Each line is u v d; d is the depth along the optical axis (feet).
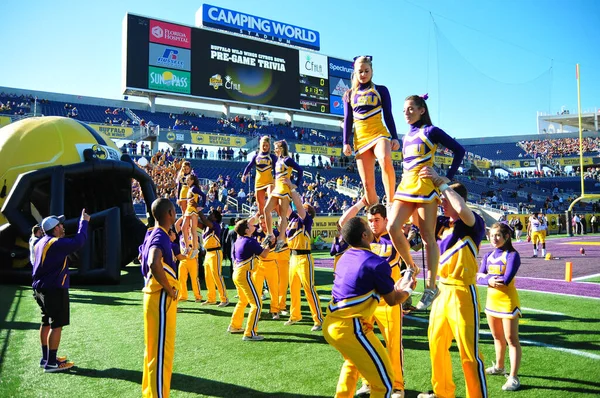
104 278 39.09
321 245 80.59
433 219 11.43
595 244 79.15
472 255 12.23
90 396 14.29
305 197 94.48
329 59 136.05
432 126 11.75
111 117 116.88
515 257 14.98
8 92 111.96
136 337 21.44
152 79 106.32
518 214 112.27
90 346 19.94
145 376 12.78
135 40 104.58
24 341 20.79
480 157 193.57
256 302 21.12
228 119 130.93
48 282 16.66
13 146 43.37
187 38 111.75
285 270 28.76
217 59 115.75
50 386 15.12
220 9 122.01
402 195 11.66
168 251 13.28
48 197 43.24
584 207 147.43
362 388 14.73
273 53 125.18
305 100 130.00
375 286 10.79
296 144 128.57
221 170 107.86
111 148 50.72
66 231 38.99
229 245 43.83
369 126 14.07
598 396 13.56
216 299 32.78
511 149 206.39
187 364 17.35
